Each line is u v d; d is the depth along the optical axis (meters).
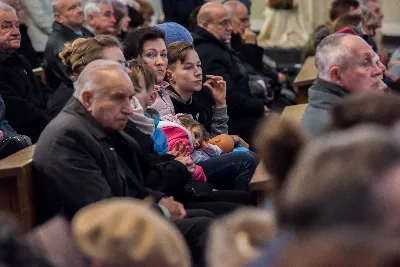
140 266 3.21
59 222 4.16
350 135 2.74
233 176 9.77
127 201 3.42
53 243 3.99
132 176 7.70
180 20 19.86
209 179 9.72
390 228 2.61
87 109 7.23
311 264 2.70
